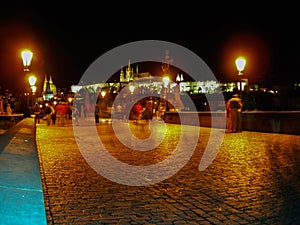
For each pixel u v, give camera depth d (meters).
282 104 26.27
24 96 22.59
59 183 7.32
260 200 5.92
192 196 6.25
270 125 18.17
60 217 5.16
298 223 4.83
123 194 6.44
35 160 4.28
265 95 26.64
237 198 6.07
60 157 10.84
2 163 3.64
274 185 6.91
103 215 5.24
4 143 5.55
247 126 19.62
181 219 5.04
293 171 8.17
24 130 9.32
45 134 19.20
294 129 16.94
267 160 9.70
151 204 5.79
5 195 2.59
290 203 5.72
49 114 27.62
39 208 2.52
